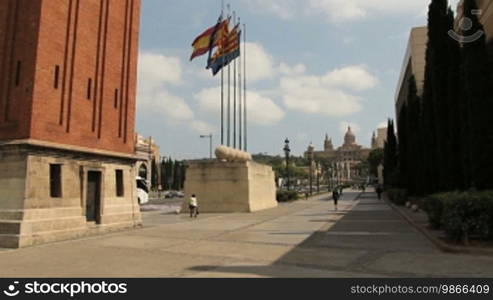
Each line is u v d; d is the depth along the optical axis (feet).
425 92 79.05
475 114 49.14
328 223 68.80
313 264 32.60
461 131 56.18
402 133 122.11
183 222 75.25
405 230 56.65
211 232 57.57
